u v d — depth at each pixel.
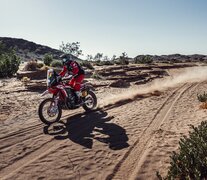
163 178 4.48
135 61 47.53
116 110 10.13
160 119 8.70
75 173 5.09
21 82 18.27
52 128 7.90
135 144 6.48
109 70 26.75
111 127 7.92
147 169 5.15
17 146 6.46
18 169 5.27
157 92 14.68
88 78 20.98
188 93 14.13
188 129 7.38
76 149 6.24
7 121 8.66
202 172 4.52
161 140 6.64
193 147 4.96
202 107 9.73
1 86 16.89
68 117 9.18
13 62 23.39
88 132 7.49
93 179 4.87
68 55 9.27
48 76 8.66
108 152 6.04
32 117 9.17
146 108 10.41
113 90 15.44
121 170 5.18
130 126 7.98
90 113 9.71
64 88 8.91
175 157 4.93
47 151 6.14
